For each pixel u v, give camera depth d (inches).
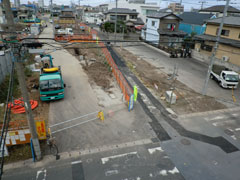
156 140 447.2
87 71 892.6
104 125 492.4
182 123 524.1
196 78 881.5
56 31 1916.8
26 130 384.5
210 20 1211.9
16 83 677.9
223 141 456.4
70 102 598.2
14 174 337.1
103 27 2074.3
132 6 2628.0
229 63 1017.5
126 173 349.7
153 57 1244.5
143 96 669.9
